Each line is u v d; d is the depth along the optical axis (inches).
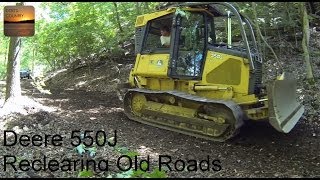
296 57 464.1
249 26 310.0
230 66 293.3
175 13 299.6
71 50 648.4
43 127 308.7
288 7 409.4
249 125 316.8
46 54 769.6
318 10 484.4
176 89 319.3
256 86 294.4
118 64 619.2
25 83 765.9
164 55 313.4
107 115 359.9
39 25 660.1
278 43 498.6
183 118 302.0
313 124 319.9
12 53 362.3
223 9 330.3
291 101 295.7
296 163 234.4
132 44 659.4
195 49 307.0
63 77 694.5
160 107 319.0
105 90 543.2
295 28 491.5
